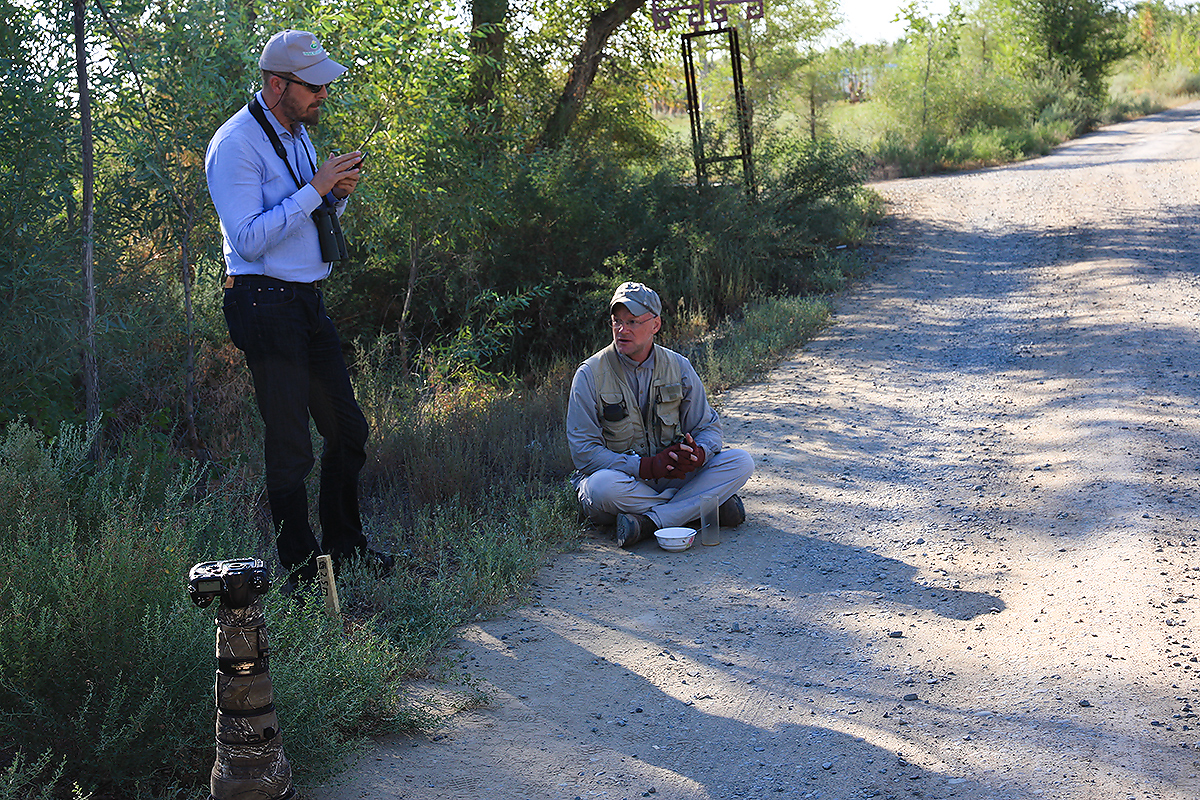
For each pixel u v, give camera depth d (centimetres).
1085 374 830
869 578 481
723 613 446
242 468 588
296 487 409
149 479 478
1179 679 359
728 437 727
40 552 309
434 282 1235
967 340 999
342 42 859
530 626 432
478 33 1176
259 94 397
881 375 895
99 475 388
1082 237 1439
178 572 315
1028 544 509
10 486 347
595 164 1441
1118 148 2481
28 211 574
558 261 1291
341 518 457
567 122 1686
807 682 381
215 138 390
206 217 691
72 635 288
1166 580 441
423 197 1050
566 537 535
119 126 657
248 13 750
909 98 3088
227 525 427
